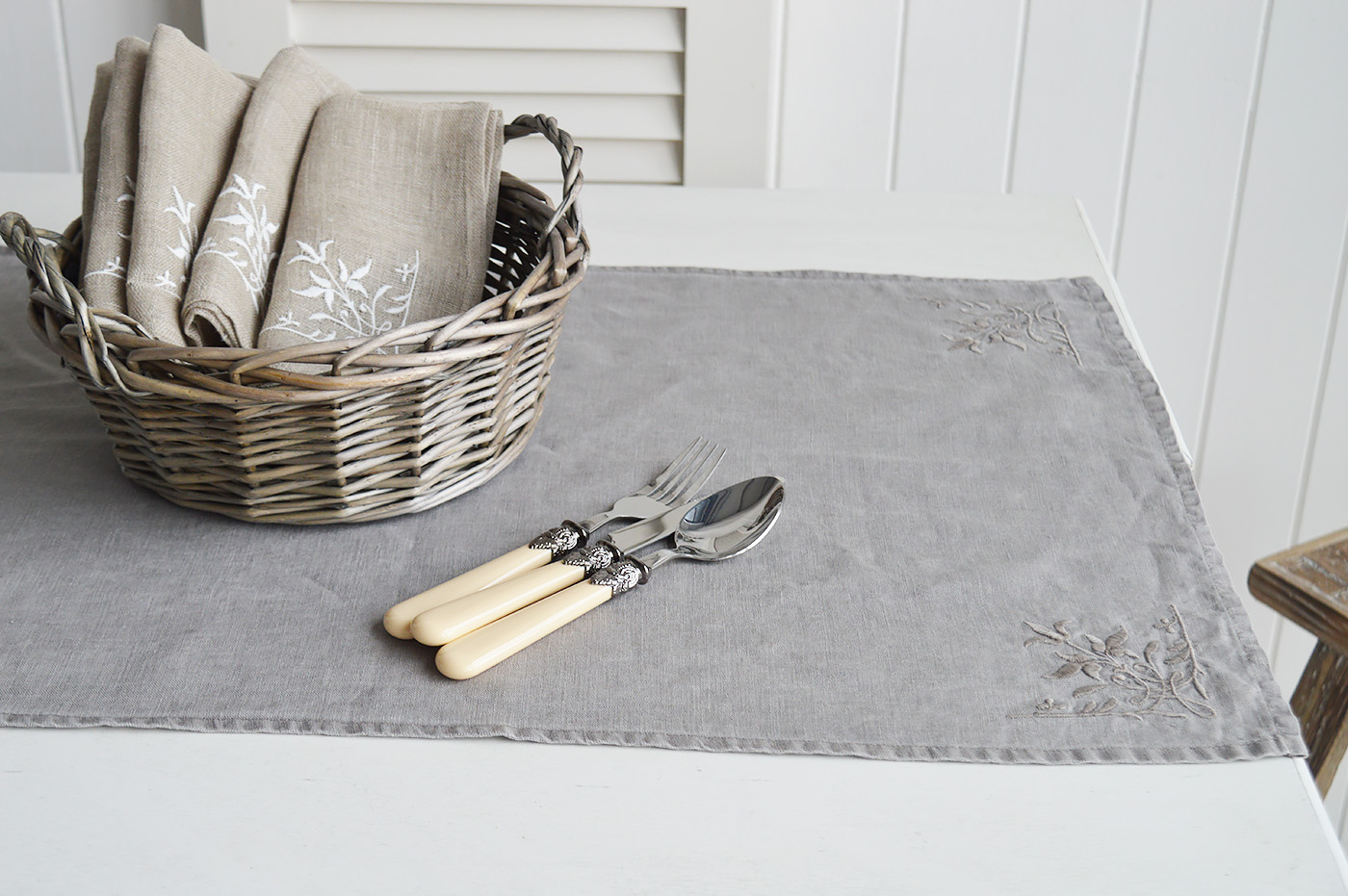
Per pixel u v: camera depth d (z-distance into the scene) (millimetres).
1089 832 491
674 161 1406
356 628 585
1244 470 1762
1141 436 776
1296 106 1484
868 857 478
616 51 1327
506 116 1367
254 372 555
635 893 461
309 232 706
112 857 471
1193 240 1590
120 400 603
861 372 849
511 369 658
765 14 1307
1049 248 1080
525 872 469
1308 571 1086
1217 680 568
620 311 931
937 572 638
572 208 721
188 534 651
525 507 688
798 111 1512
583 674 561
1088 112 1503
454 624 558
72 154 1507
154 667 554
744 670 565
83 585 605
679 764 520
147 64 723
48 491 684
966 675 566
